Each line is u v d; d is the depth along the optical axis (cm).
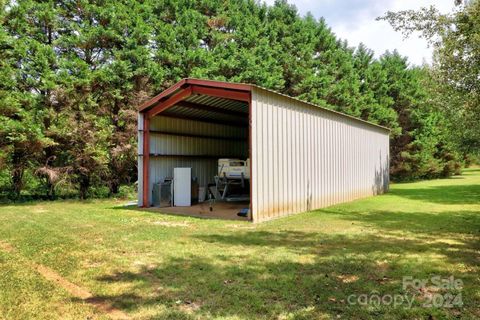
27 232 604
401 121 2452
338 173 1080
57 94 1180
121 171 1359
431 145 2375
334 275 370
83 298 313
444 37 666
